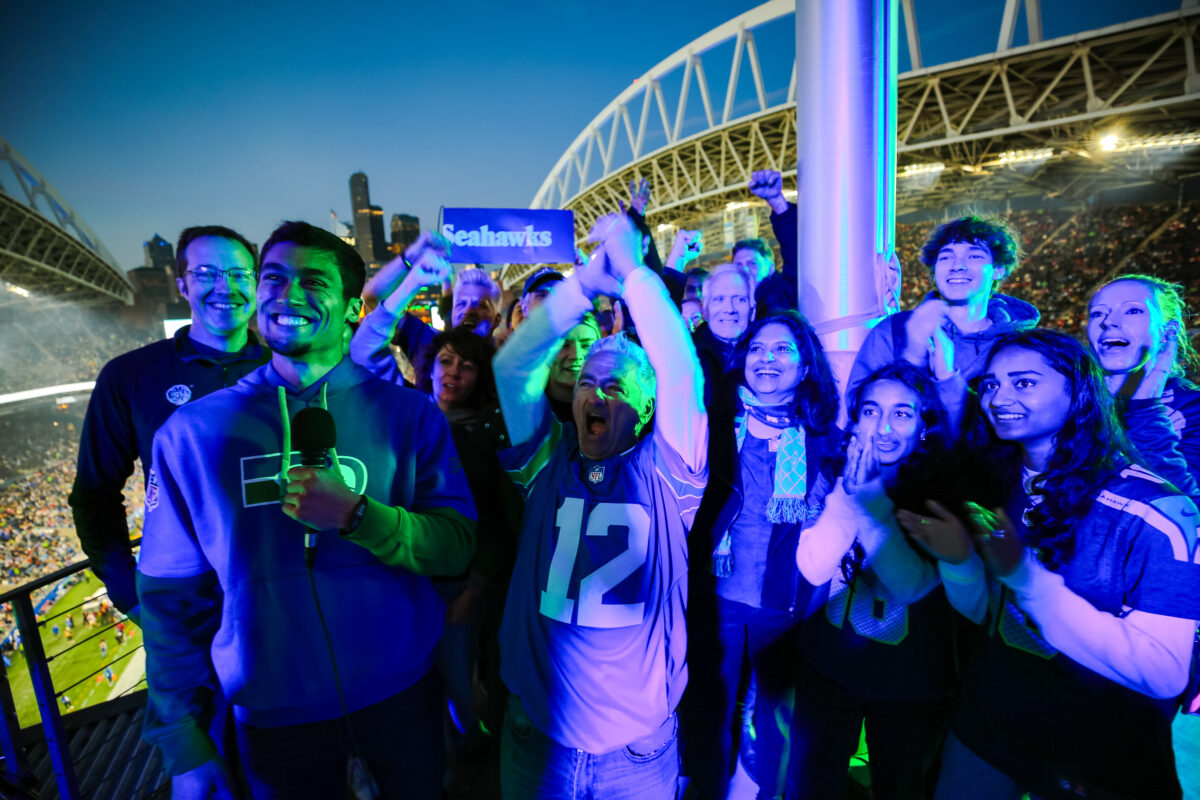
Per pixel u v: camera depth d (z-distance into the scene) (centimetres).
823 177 184
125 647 2106
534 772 133
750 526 177
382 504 122
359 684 126
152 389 189
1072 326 3306
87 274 7169
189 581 126
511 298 350
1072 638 108
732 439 179
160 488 122
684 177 4956
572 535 133
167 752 123
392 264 212
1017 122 3519
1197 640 168
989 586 127
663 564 133
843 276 186
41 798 207
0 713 189
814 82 181
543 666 131
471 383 216
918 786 152
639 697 129
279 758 127
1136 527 109
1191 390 185
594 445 133
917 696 145
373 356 218
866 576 148
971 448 137
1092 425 117
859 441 148
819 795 160
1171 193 3656
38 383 6756
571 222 315
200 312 193
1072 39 2948
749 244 307
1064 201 4328
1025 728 118
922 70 3478
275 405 126
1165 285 179
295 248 123
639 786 132
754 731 195
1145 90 3083
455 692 212
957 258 205
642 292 132
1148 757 108
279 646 122
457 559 136
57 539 3759
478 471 199
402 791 137
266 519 122
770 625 177
